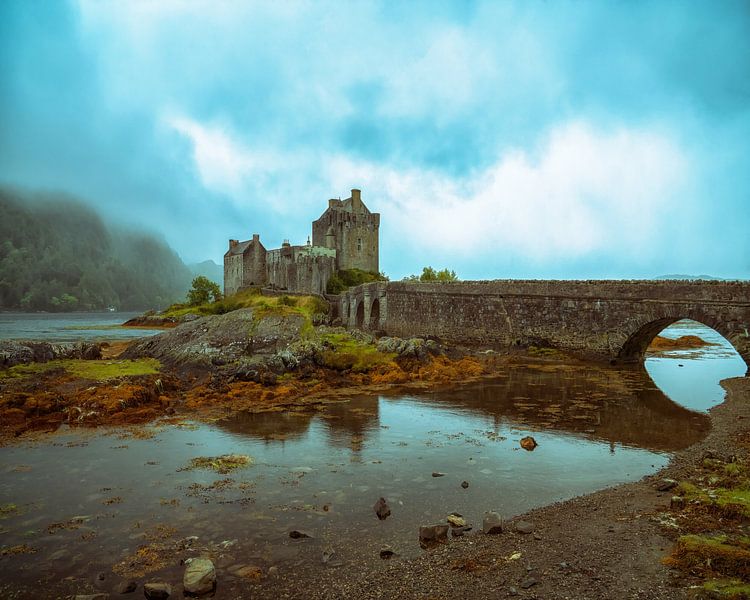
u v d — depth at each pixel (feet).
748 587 29.22
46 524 42.27
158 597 31.50
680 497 44.11
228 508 45.06
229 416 79.36
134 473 54.13
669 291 114.83
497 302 160.76
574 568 33.06
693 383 103.96
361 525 41.34
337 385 104.94
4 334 267.39
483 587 31.45
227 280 431.84
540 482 50.57
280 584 32.86
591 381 107.55
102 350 166.40
